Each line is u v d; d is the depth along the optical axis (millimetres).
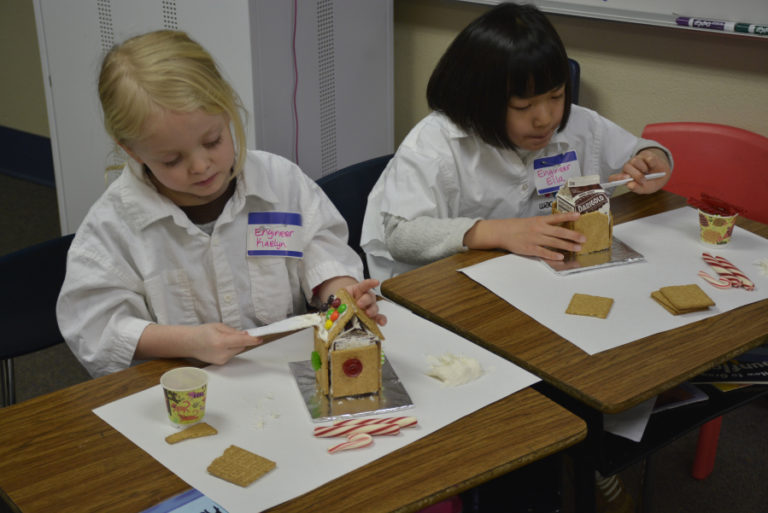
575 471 1207
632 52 2291
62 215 2631
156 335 1144
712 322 1219
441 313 1256
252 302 1319
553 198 1734
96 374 1210
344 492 871
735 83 2125
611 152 1805
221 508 848
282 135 2230
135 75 1048
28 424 987
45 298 1481
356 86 2410
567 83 1540
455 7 2588
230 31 2062
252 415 1004
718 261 1390
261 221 1306
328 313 1061
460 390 1052
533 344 1166
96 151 2463
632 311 1249
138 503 857
